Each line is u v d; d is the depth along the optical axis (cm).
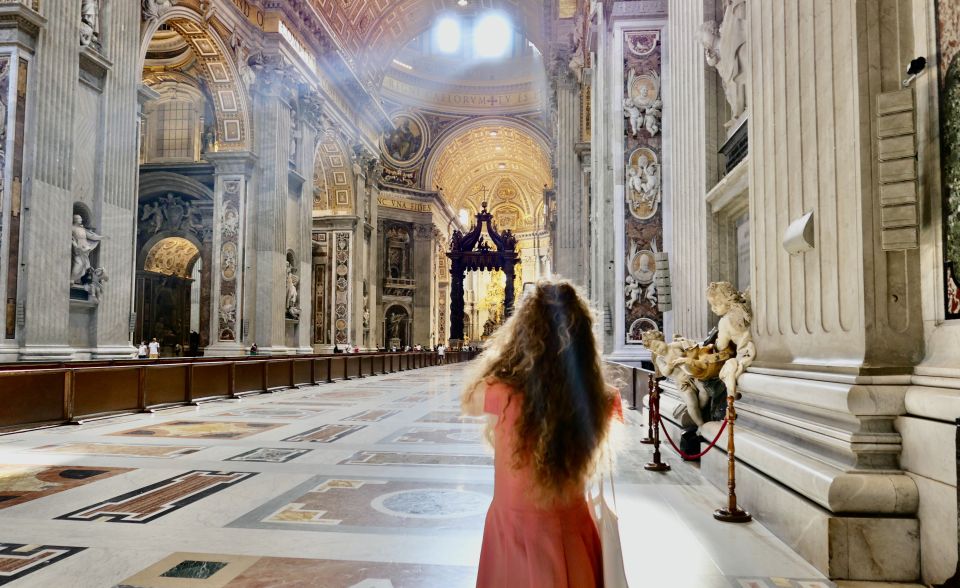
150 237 2048
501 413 138
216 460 545
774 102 384
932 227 279
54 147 1048
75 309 1114
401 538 322
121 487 439
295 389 1439
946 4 271
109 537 323
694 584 259
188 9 1500
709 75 658
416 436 689
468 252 3794
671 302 932
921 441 260
